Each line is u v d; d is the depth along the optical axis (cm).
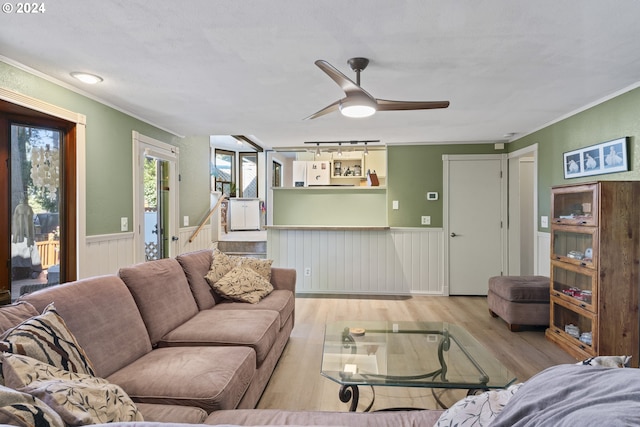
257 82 286
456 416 106
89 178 317
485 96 321
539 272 445
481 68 257
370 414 150
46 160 294
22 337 122
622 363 98
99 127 330
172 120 409
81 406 105
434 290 540
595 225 287
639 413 62
